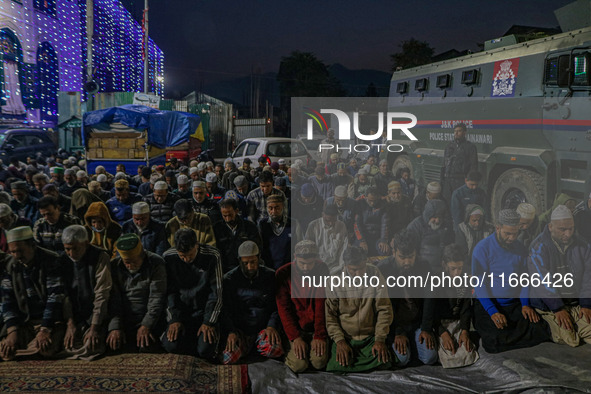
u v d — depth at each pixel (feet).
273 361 13.88
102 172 31.32
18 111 73.41
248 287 14.11
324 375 13.25
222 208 17.19
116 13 130.72
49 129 66.85
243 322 14.25
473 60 27.73
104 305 13.64
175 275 13.99
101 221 16.97
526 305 14.38
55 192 20.86
